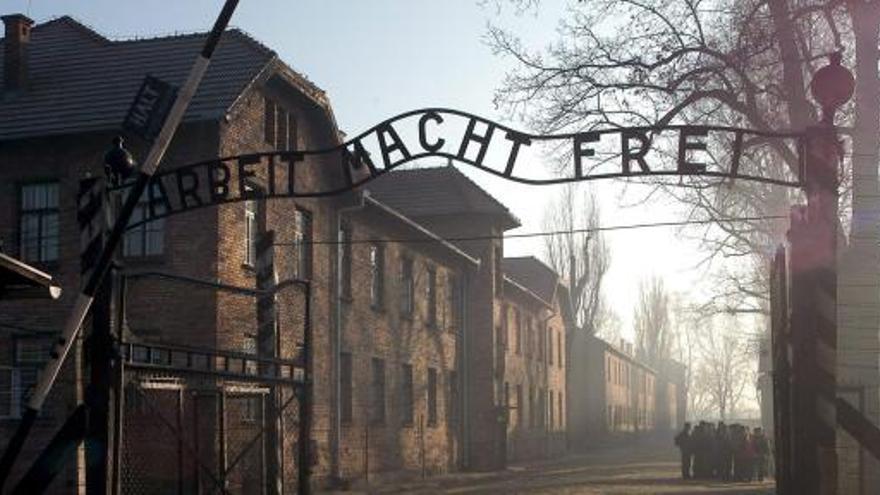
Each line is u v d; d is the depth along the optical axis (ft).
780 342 36.96
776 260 38.01
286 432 74.43
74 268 78.74
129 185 33.58
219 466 38.06
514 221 151.33
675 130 32.60
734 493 95.55
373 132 33.86
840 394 51.44
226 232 78.54
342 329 101.40
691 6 68.49
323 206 97.09
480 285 147.43
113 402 31.40
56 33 91.56
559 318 211.82
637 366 325.83
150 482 47.11
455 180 152.35
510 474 133.28
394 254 118.01
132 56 86.12
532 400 181.88
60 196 79.97
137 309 77.66
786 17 60.85
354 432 103.55
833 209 31.01
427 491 100.83
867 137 55.93
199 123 76.38
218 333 76.18
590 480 118.52
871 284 52.24
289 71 86.28
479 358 146.20
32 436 73.72
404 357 119.96
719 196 88.48
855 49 58.75
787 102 64.49
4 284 30.17
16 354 78.13
